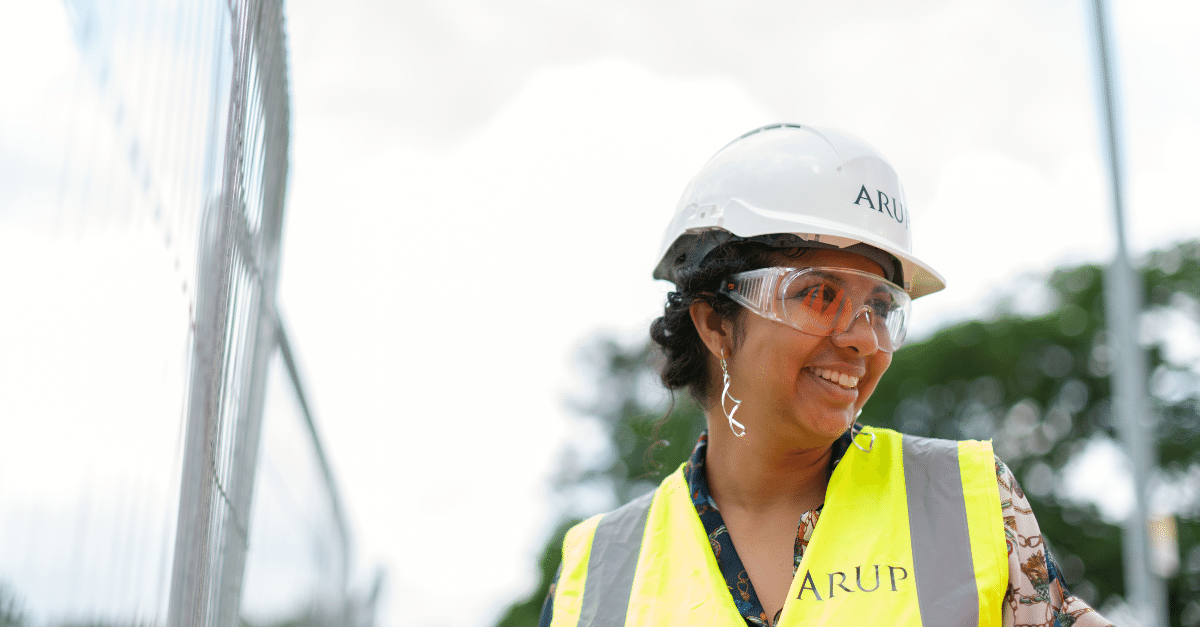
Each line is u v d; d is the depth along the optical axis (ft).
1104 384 86.12
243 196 5.26
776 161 6.65
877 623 5.50
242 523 6.57
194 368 4.26
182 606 4.40
